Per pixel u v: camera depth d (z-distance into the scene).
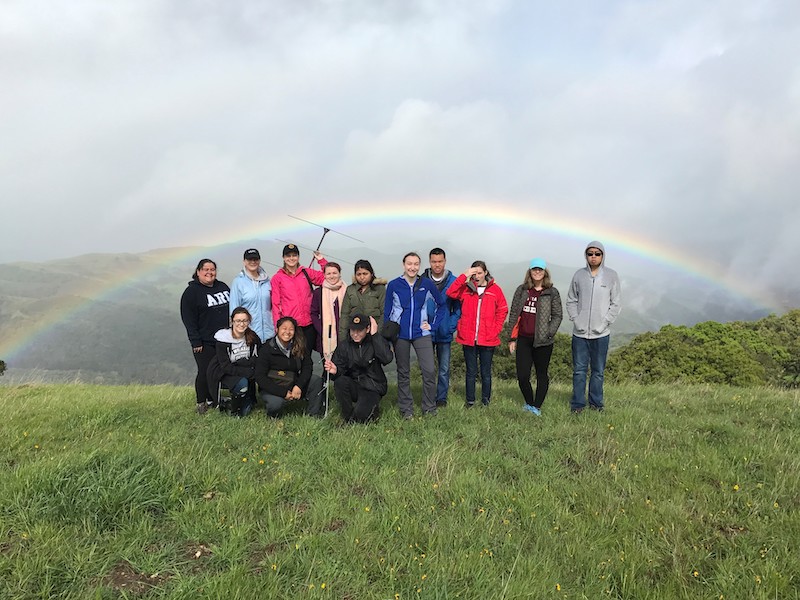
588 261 7.77
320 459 5.38
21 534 3.56
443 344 8.23
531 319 7.72
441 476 5.00
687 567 3.60
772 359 33.38
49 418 6.72
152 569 3.36
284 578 3.30
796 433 6.67
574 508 4.52
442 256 8.08
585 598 3.23
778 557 3.71
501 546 3.81
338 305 8.19
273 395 7.04
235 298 7.73
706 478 5.16
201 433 6.21
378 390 7.00
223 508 4.17
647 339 33.25
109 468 4.29
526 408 7.86
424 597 3.13
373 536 3.84
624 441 6.18
